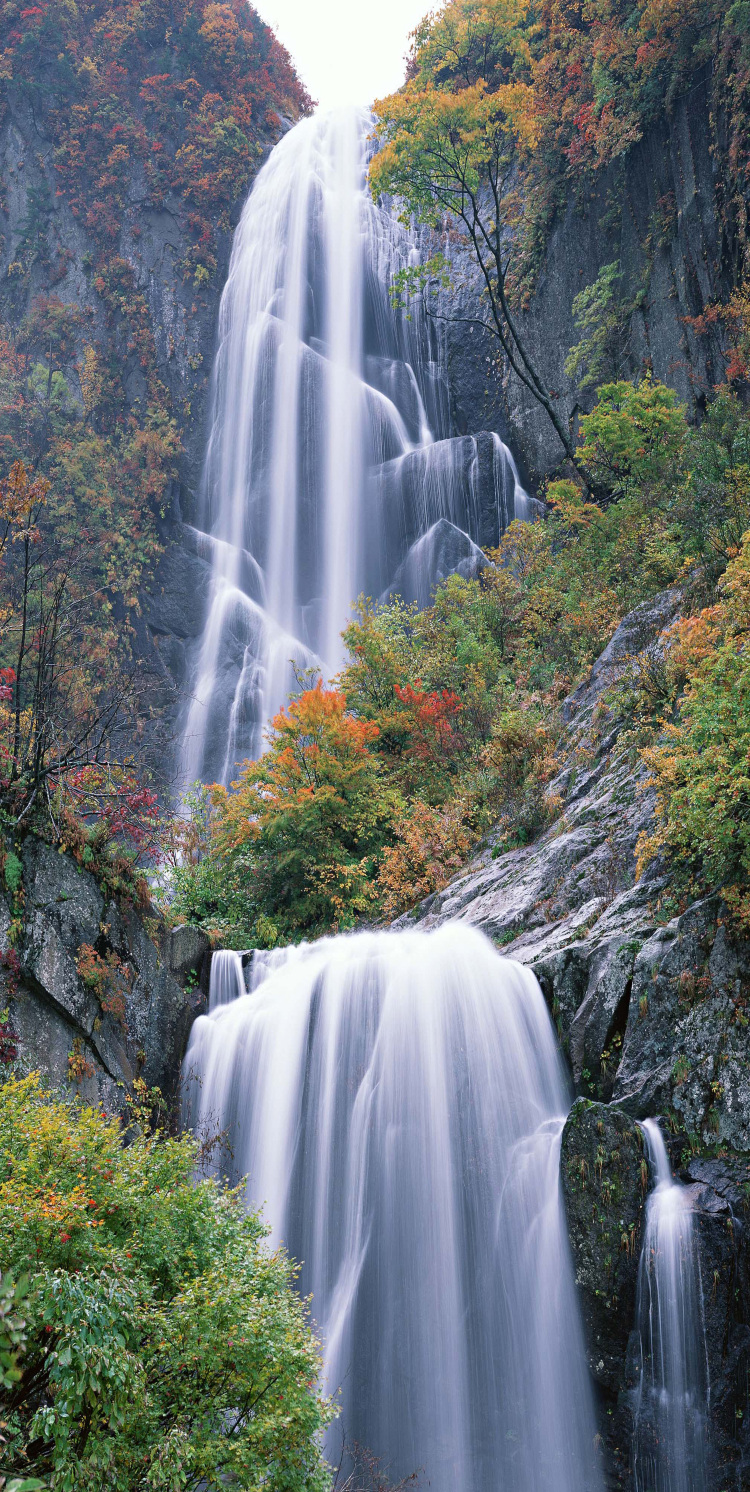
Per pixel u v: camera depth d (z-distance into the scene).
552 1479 9.11
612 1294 8.91
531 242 31.81
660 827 10.95
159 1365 5.25
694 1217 8.53
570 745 15.55
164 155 42.94
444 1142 10.98
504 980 11.28
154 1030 12.56
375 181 24.86
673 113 25.38
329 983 12.51
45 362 38.88
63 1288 4.53
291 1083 12.26
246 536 36.84
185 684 33.88
